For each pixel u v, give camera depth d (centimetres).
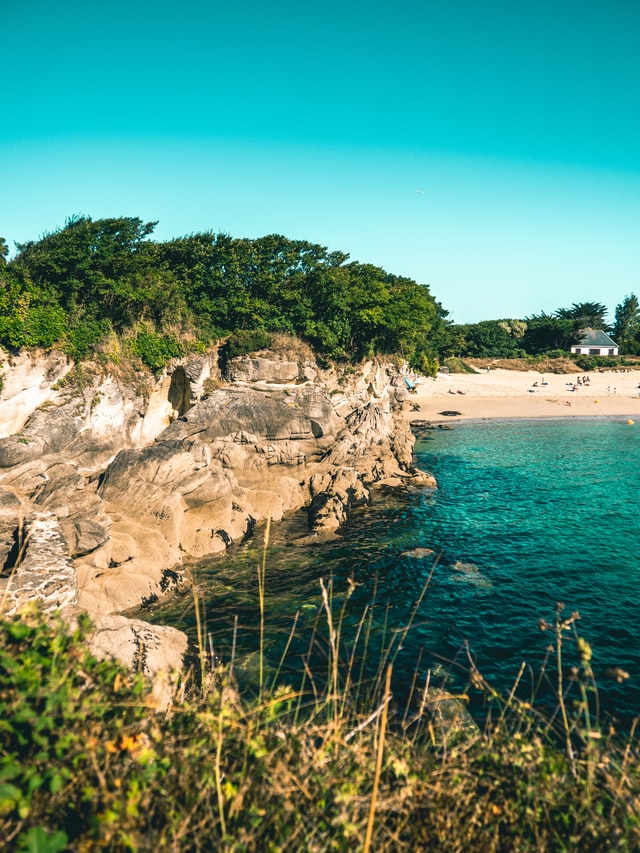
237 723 584
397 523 3391
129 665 1427
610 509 3622
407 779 538
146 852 432
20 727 477
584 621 2125
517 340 12875
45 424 3088
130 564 2414
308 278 5384
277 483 3694
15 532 2045
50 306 3294
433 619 2156
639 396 9444
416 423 7694
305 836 468
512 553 2880
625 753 606
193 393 4231
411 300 6862
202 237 5188
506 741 615
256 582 2547
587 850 509
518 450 5825
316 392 4238
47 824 437
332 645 670
